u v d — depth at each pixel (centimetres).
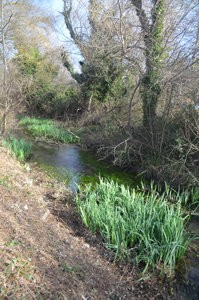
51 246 313
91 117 1296
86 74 1427
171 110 611
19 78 1389
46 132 1405
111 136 912
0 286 220
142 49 698
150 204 430
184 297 282
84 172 735
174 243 325
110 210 422
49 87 2011
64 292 239
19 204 409
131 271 318
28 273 248
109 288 276
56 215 443
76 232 396
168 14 683
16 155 804
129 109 742
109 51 853
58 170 735
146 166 704
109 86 1252
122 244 348
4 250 270
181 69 562
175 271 325
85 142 1131
